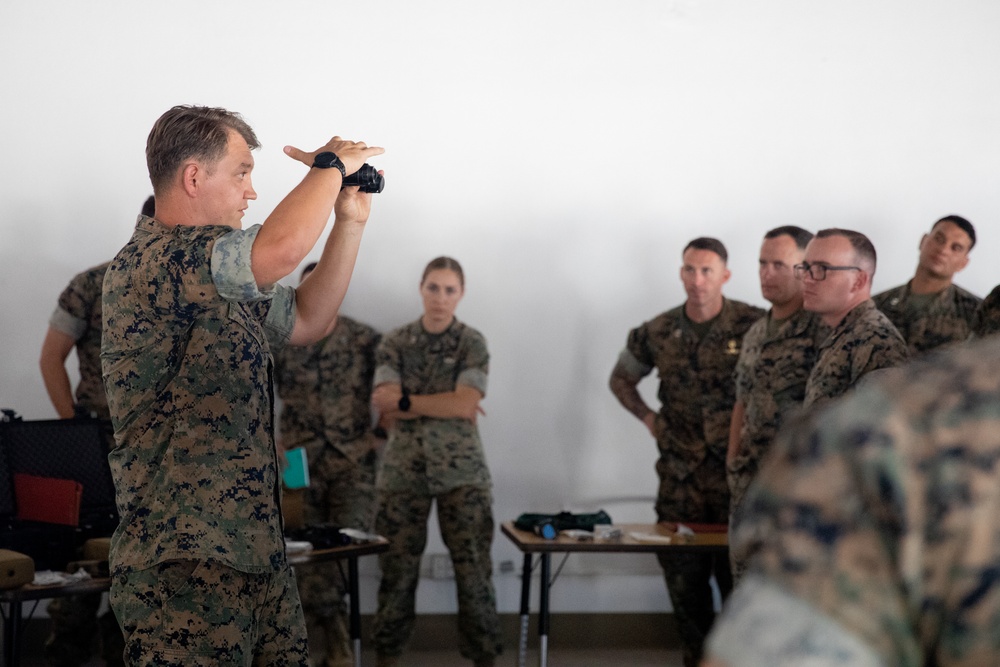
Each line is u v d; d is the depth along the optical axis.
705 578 4.29
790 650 0.58
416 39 4.88
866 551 0.59
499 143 4.91
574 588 4.96
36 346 4.69
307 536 3.62
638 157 4.95
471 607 4.37
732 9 4.95
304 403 4.66
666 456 4.48
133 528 2.01
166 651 1.96
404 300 4.89
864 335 3.13
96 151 4.73
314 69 4.83
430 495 4.46
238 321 2.09
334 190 2.04
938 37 4.98
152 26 4.75
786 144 4.98
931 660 0.59
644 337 4.59
